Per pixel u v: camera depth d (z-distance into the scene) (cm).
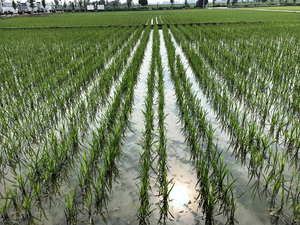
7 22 3734
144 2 8475
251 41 1414
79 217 289
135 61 995
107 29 2425
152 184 348
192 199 316
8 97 677
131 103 655
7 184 350
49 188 338
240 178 354
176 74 805
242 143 420
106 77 787
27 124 493
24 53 1282
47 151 364
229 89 723
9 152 404
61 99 598
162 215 291
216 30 1953
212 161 366
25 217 287
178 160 404
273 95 656
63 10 8500
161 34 2116
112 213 296
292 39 1452
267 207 299
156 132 496
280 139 452
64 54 1233
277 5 7812
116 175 371
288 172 365
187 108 573
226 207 300
